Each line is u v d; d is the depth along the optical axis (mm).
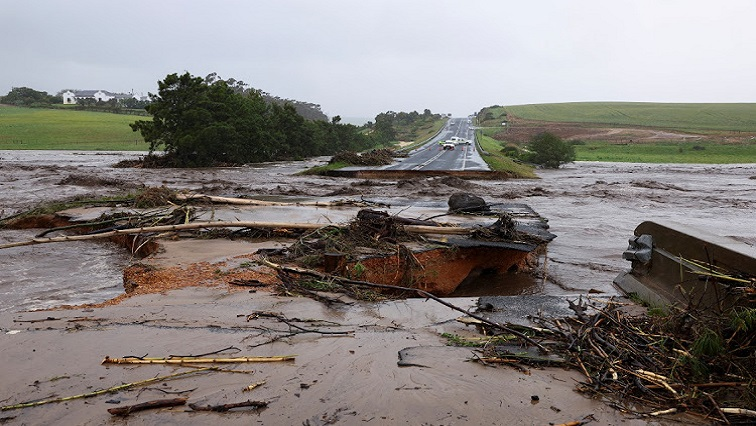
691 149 87750
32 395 4895
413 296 10234
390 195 26688
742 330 5652
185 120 49312
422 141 102188
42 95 165750
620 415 4727
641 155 81062
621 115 159625
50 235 14656
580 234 17094
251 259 10633
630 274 9320
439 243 11359
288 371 5465
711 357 5516
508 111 185000
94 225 13766
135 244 12570
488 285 11422
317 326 6934
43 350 5926
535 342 6129
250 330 6668
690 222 20000
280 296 8281
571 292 10609
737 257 6625
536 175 44750
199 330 6637
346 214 16391
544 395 5039
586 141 106250
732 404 4945
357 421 4504
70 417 4508
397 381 5273
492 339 6418
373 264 10250
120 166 47375
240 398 4863
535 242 12172
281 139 63969
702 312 6453
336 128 88312
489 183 35750
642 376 5328
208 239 12719
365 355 5930
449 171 39062
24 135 86375
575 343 6070
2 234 14750
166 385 5109
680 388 5176
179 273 9555
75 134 90812
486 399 4934
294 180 36062
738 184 37406
